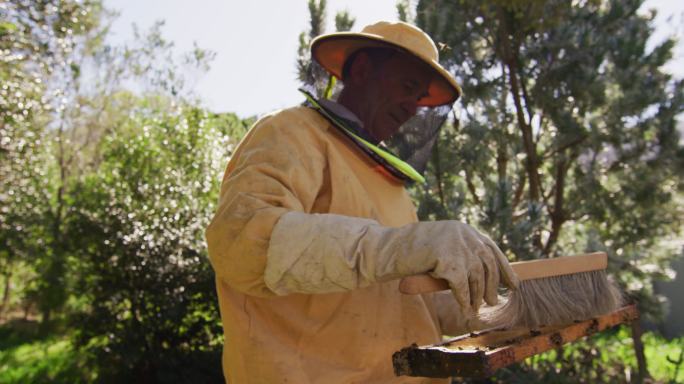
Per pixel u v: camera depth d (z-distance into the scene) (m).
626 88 5.37
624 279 5.26
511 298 1.52
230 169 1.70
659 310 5.46
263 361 1.53
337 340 1.56
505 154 5.73
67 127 12.71
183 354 7.20
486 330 1.57
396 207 1.78
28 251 10.38
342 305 1.57
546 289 1.59
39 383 7.67
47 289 10.08
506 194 4.55
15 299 13.62
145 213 7.68
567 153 5.65
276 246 1.32
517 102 5.46
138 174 8.08
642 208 5.59
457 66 5.38
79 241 7.64
